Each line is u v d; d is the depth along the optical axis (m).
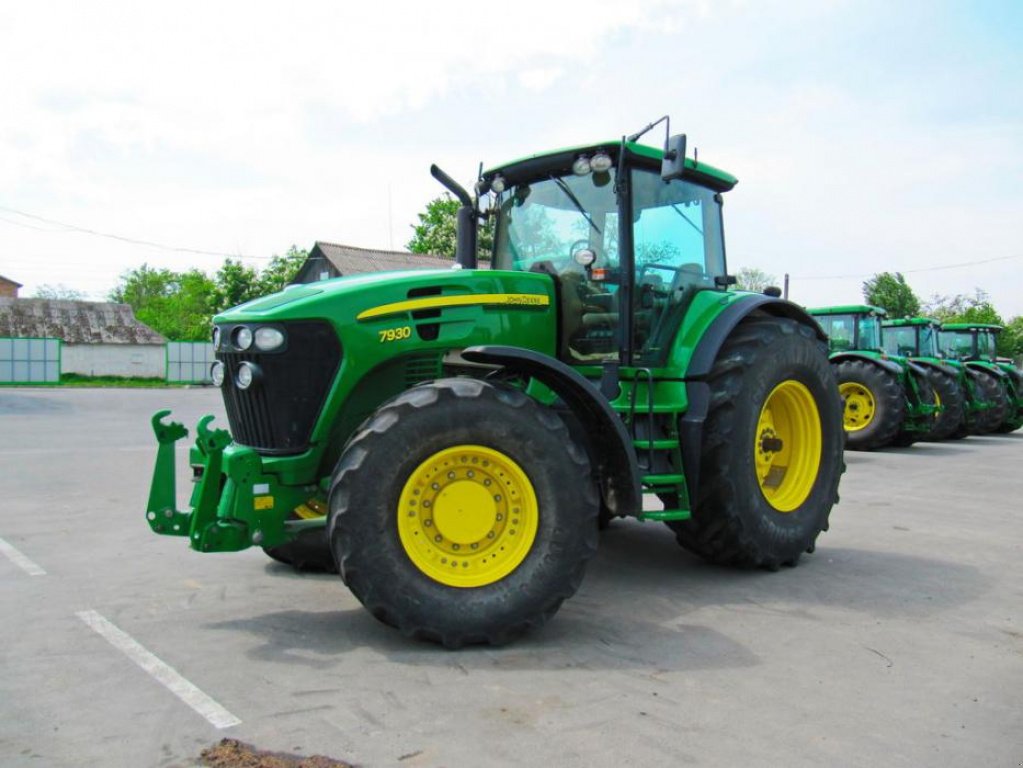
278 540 3.87
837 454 5.43
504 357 3.71
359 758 2.59
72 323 40.28
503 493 3.69
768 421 5.28
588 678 3.27
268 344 3.89
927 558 5.38
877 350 13.29
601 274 4.84
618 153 4.88
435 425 3.52
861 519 6.70
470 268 5.36
